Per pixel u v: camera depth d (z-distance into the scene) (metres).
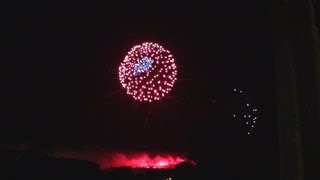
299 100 6.41
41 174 10.15
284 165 6.38
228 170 11.16
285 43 6.43
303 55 6.39
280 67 6.43
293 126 6.34
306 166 6.37
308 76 6.38
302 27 6.41
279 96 6.43
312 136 6.35
